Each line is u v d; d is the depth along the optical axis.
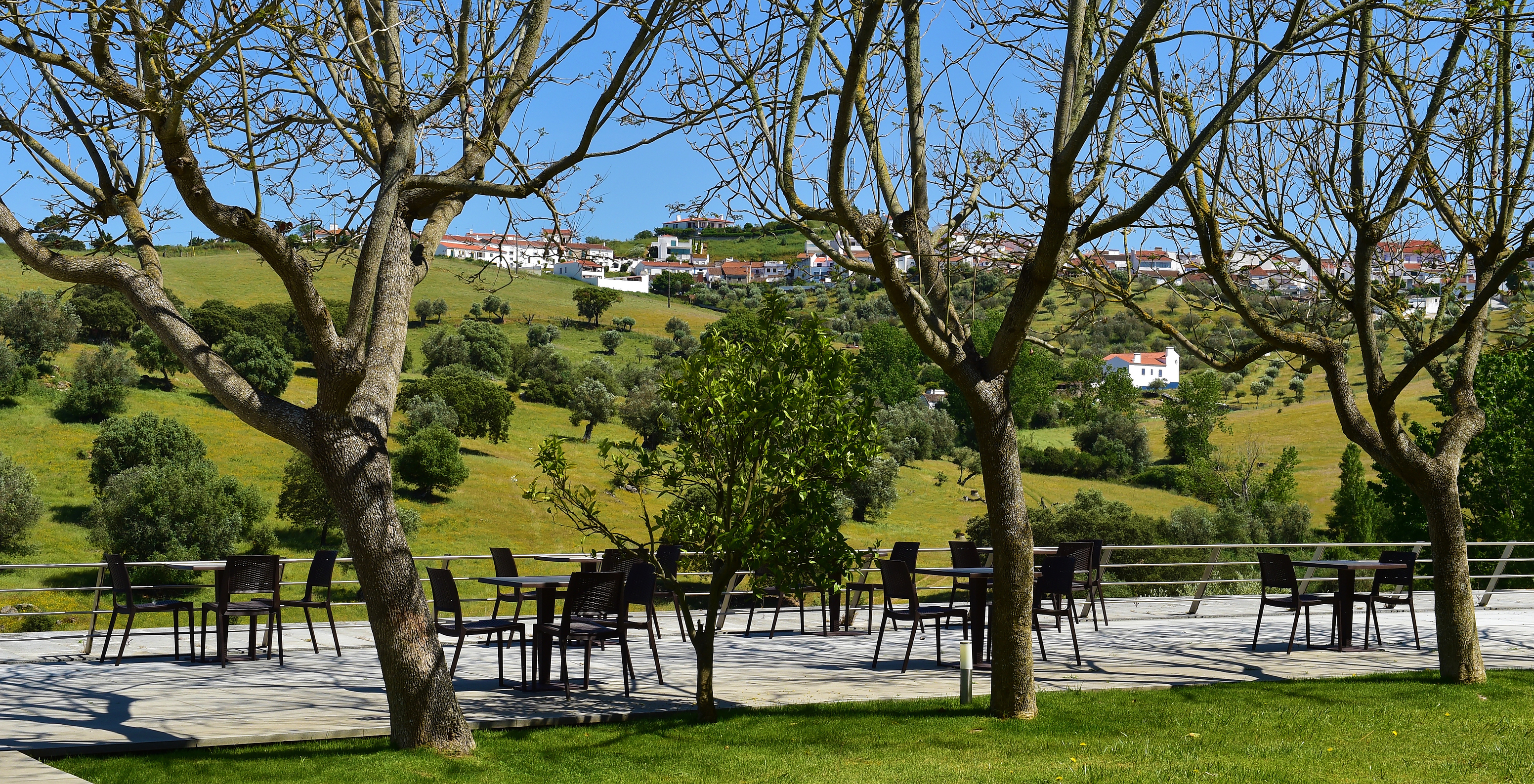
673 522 7.99
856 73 6.35
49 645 11.56
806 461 7.71
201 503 38.72
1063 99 7.20
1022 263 8.38
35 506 38.25
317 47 6.76
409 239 7.35
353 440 6.47
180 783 5.66
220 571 10.27
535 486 7.98
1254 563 11.92
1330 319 10.14
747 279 164.50
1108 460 68.31
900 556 13.14
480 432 60.22
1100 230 7.21
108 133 7.34
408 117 7.00
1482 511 31.88
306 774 5.86
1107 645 12.05
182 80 5.71
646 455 8.12
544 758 6.44
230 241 7.64
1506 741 6.92
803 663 10.70
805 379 7.88
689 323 125.69
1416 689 9.03
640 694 8.83
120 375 57.19
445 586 8.83
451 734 6.59
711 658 7.74
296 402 66.44
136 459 44.88
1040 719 7.65
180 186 5.87
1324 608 16.08
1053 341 8.41
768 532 7.68
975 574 10.34
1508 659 11.13
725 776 6.02
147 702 8.20
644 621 14.09
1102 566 13.95
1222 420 77.75
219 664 10.38
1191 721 7.57
